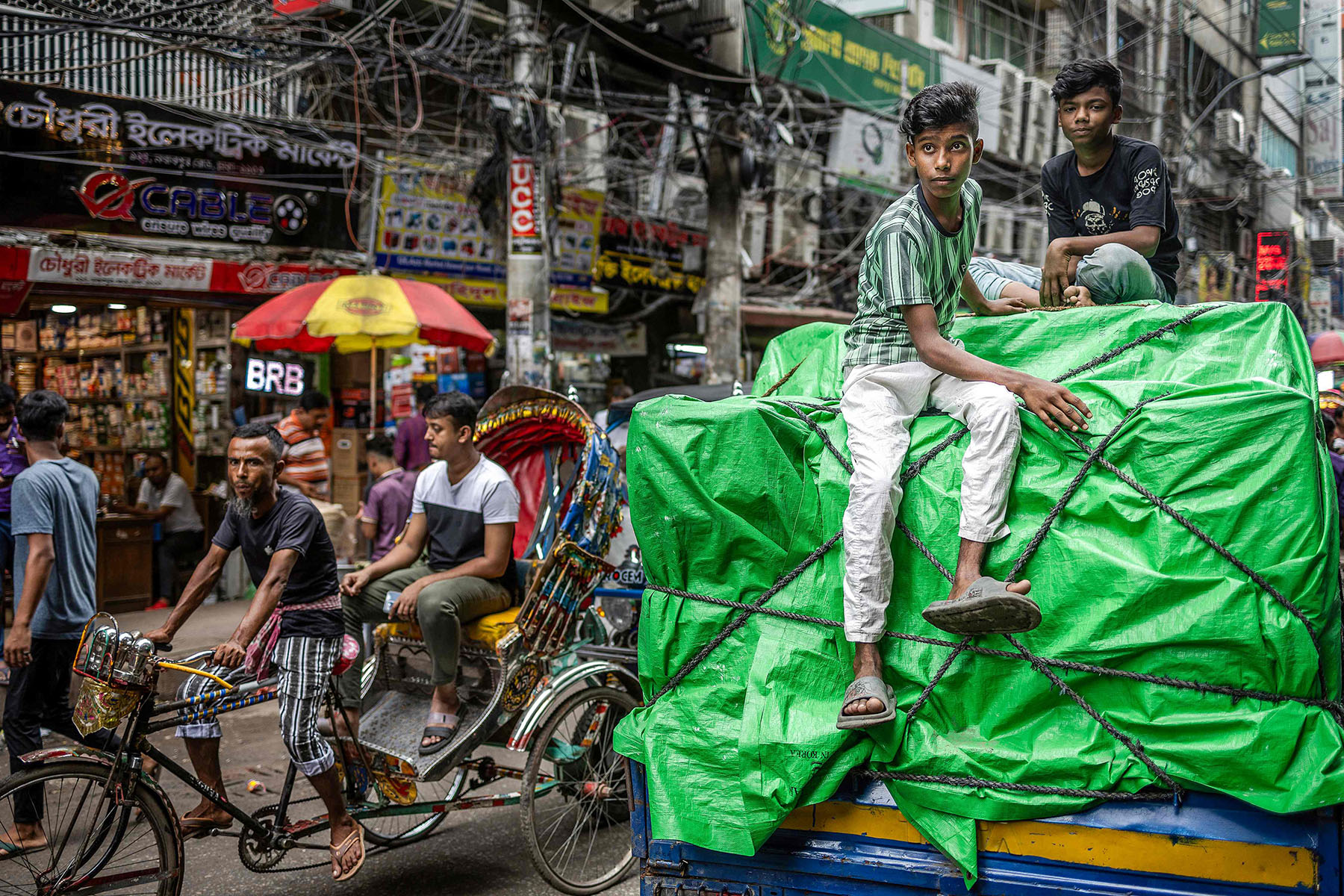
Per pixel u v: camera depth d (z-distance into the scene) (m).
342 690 3.98
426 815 4.16
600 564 4.20
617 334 12.28
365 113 10.58
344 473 10.80
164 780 5.11
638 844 2.81
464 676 4.18
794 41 12.10
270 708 6.61
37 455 4.34
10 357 11.64
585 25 9.65
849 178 14.42
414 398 11.48
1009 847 2.36
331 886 3.85
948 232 2.64
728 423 2.73
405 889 3.82
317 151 9.08
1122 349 2.66
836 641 2.62
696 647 2.72
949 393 2.64
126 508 9.34
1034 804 2.32
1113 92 3.49
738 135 10.74
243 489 3.39
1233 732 2.18
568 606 4.11
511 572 4.35
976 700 2.46
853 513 2.55
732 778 2.62
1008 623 2.28
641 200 12.27
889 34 15.54
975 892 2.39
